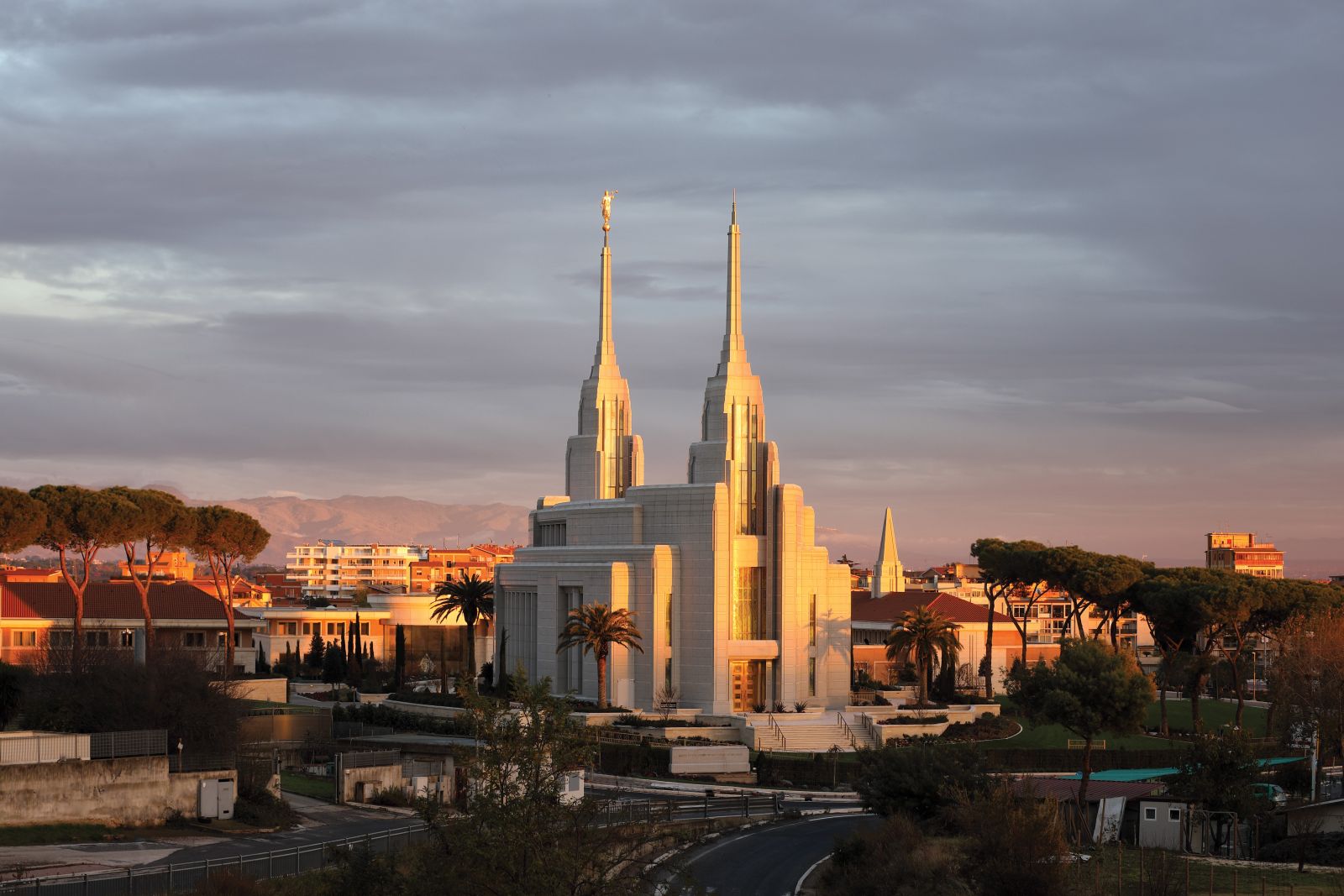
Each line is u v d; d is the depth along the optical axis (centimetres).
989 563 19388
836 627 17388
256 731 12019
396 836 8831
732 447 17350
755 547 17138
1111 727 11981
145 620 17275
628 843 7362
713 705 16588
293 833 9088
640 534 17312
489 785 5888
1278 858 9925
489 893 5738
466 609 19088
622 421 19612
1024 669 13100
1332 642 14200
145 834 8762
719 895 8819
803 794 13388
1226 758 10831
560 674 17400
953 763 11131
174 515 16888
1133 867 9162
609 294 19925
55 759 8856
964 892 8544
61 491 16175
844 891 8925
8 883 7019
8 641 16700
